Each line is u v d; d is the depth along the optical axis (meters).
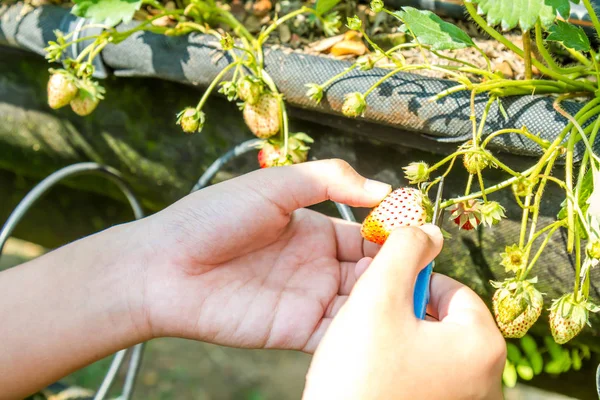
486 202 0.52
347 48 0.65
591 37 0.62
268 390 1.26
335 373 0.46
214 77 0.62
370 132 0.60
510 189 0.58
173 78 0.63
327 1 0.63
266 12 0.69
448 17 0.67
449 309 0.52
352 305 0.47
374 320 0.46
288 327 0.56
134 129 0.70
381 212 0.53
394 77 0.57
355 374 0.46
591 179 0.52
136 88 0.68
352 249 0.60
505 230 0.58
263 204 0.55
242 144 0.64
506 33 0.66
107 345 0.55
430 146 0.58
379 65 0.63
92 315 0.54
